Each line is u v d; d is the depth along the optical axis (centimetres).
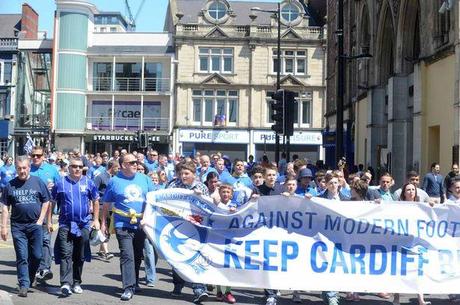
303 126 5328
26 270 979
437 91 2122
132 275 980
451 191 1062
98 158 2172
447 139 2020
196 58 5316
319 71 5319
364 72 3080
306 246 962
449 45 1980
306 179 1109
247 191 1073
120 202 979
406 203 966
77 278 1020
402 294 1076
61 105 5378
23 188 983
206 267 965
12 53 5481
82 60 5438
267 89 5309
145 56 5450
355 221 963
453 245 962
